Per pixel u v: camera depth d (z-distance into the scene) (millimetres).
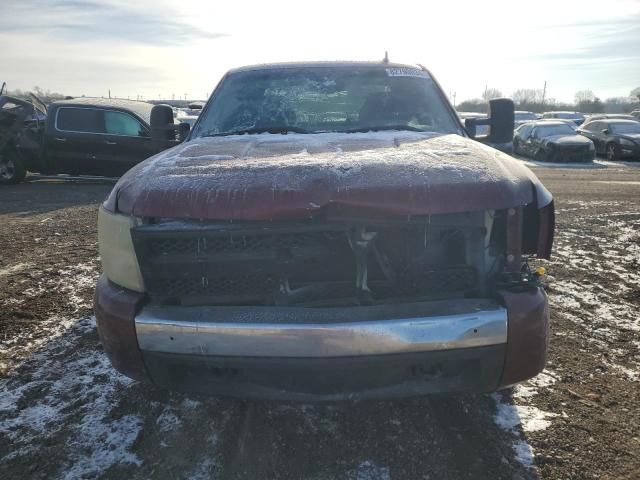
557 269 5262
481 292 2320
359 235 2168
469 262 2334
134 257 2301
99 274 5195
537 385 3049
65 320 4035
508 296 2199
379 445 2516
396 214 2135
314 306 2234
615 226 7309
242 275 2201
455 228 2254
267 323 2105
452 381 2285
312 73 3943
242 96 3814
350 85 3805
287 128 3504
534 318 2186
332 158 2428
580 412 2775
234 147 2859
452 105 3834
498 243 2320
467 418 2729
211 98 3930
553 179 13023
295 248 2195
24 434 2596
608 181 12555
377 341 2078
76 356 3430
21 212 8648
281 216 2117
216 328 2121
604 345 3559
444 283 2314
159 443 2529
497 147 3908
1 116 11617
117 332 2279
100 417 2738
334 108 3652
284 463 2391
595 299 4414
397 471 2332
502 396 2936
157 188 2262
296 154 2588
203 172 2348
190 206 2166
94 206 9188
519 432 2605
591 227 7246
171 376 2314
